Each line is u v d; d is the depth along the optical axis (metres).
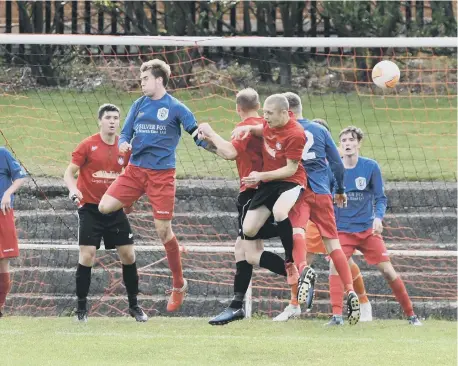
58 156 44.69
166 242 30.23
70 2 57.97
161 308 35.31
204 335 27.92
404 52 55.44
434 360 24.02
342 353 24.92
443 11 54.97
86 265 30.53
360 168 31.94
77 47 55.59
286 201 26.12
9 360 23.42
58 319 31.44
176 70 54.84
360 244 32.19
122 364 23.05
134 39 33.16
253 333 28.64
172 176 29.72
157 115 29.34
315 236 32.09
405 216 40.22
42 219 39.97
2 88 52.38
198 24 55.84
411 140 48.72
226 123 48.19
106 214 30.28
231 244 38.59
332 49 56.34
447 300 36.16
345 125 50.00
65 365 22.81
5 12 58.59
